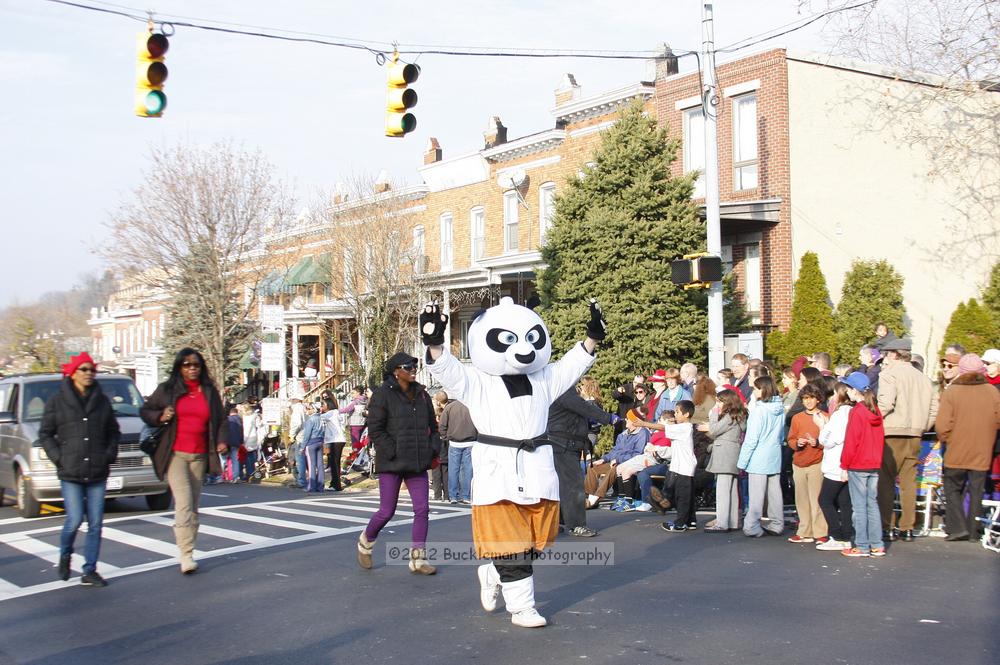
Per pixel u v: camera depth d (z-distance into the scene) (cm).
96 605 814
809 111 2333
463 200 3362
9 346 5850
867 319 2183
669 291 2044
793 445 1062
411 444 912
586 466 1531
